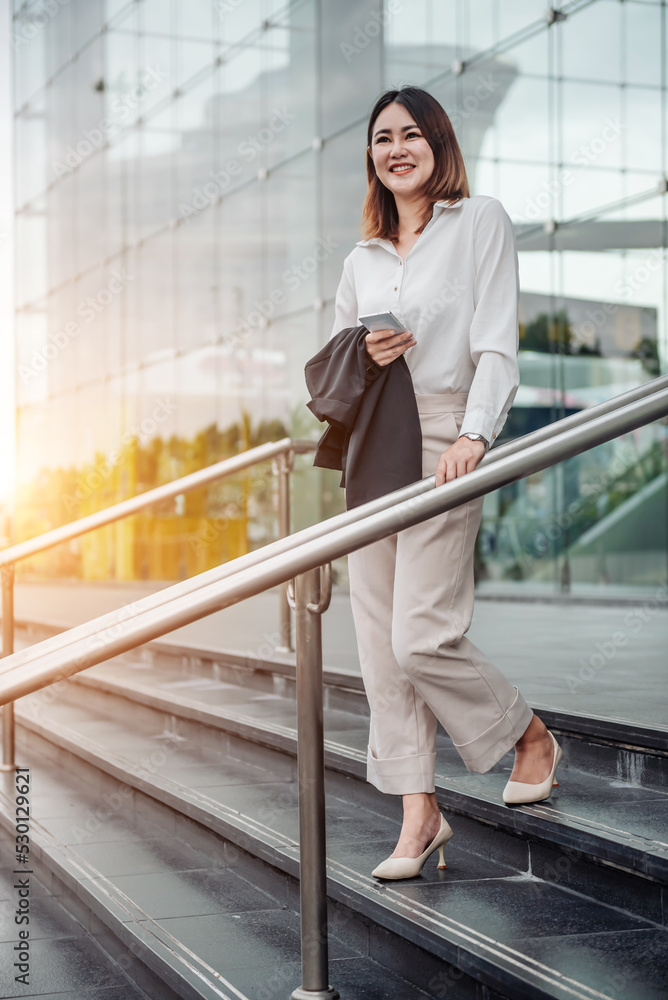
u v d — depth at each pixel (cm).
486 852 246
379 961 219
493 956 184
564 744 278
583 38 853
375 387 232
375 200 251
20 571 1881
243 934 239
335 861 244
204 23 1386
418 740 235
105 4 1627
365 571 240
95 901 265
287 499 459
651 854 197
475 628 624
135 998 234
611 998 167
